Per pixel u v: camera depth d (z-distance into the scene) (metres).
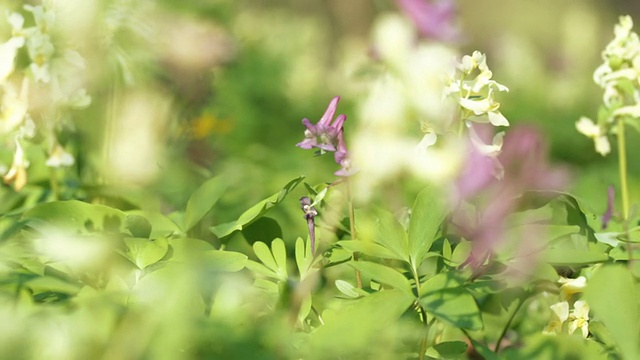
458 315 0.94
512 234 0.99
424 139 0.97
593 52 4.51
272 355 0.90
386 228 1.00
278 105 3.21
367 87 1.06
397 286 0.96
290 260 1.13
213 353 0.89
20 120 1.10
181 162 1.63
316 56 4.43
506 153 0.99
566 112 3.71
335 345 0.93
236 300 0.93
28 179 1.22
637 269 1.00
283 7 6.05
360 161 0.98
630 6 6.49
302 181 1.06
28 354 0.88
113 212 1.02
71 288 0.96
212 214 1.31
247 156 2.27
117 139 1.29
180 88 1.73
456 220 1.01
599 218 1.09
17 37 1.09
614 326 0.93
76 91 1.14
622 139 1.16
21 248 0.99
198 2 2.45
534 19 6.70
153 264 0.97
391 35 0.98
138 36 1.28
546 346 0.95
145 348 0.87
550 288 1.04
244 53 3.12
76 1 1.13
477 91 0.99
